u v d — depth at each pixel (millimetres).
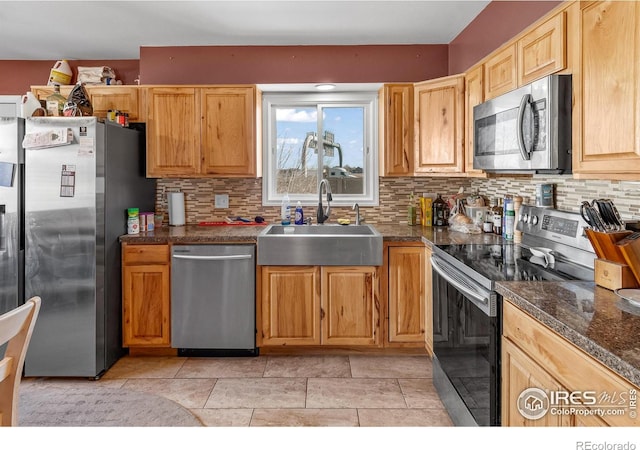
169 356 3330
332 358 3270
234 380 2916
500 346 1767
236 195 3955
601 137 1592
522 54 2242
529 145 1966
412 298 3211
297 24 3342
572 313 1361
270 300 3211
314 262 3164
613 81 1514
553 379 1356
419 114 3512
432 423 2367
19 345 1436
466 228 3342
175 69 3797
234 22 3299
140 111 3625
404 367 3107
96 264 2924
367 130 4012
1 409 1423
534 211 2467
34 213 2889
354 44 3762
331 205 3959
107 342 3062
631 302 1466
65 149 2885
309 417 2441
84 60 4160
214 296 3211
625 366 1002
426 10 3105
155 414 2480
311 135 4047
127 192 3363
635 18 1391
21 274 2914
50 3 2980
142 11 3102
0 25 3350
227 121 3582
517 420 1609
